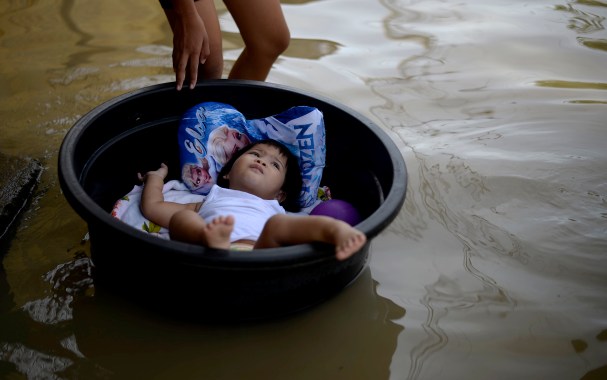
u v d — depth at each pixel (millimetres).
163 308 1558
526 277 1721
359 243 1400
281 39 2090
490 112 2463
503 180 2080
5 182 1914
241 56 2178
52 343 1470
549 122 2402
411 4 3377
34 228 1814
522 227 1896
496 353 1490
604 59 2881
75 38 2795
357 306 1621
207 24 2064
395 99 2514
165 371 1422
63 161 1598
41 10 3000
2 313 1538
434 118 2410
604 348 1511
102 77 2520
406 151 2201
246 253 1373
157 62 2658
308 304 1587
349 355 1485
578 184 2072
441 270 1740
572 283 1704
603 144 2279
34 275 1654
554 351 1500
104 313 1562
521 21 3225
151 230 1837
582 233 1873
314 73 2656
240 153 2006
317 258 1414
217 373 1427
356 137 1947
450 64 2797
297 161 2002
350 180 2020
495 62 2828
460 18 3242
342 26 3090
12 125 2219
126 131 1947
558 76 2732
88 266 1696
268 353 1485
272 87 2047
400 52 2877
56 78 2492
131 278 1546
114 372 1409
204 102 2035
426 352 1490
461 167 2133
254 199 1871
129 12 3059
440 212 1947
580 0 3496
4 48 2668
